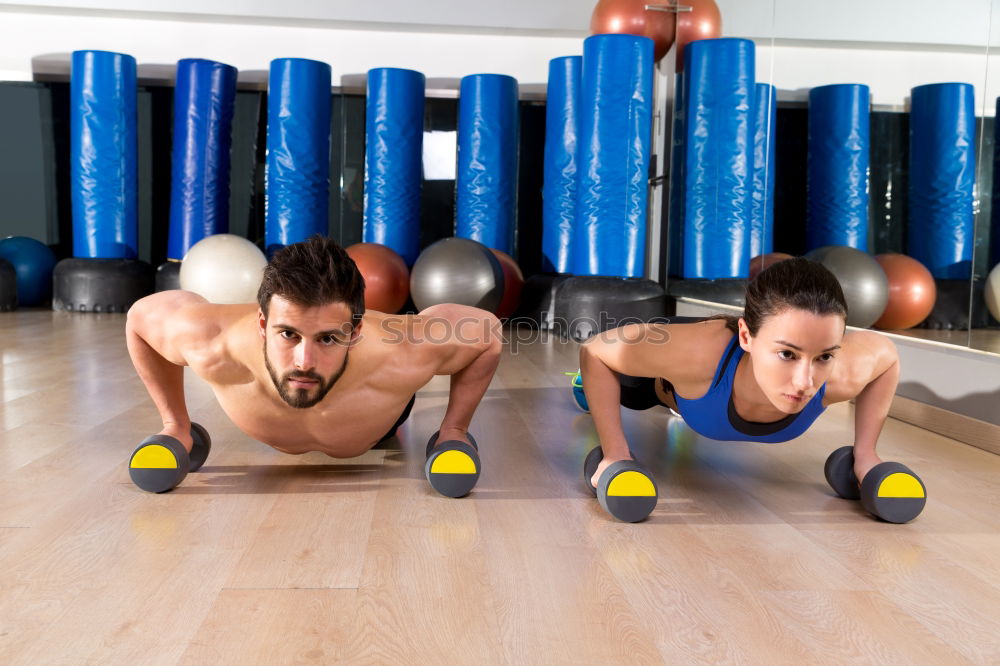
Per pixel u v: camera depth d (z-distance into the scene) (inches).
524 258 264.4
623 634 44.4
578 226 193.9
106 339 167.0
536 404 109.4
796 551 57.4
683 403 67.9
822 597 49.8
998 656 42.8
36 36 243.9
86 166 224.4
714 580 52.0
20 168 250.7
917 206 109.3
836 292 53.9
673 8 205.6
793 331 53.7
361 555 54.9
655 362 65.0
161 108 252.4
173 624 44.5
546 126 227.1
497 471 76.5
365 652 41.8
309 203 230.1
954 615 47.6
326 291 56.3
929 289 104.3
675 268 215.5
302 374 58.6
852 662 41.9
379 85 228.7
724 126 182.5
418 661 41.1
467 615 46.3
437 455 67.1
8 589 48.6
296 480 71.8
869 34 122.3
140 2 235.1
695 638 44.1
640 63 184.5
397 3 241.6
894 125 114.5
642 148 187.9
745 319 57.9
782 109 156.3
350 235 259.3
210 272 199.5
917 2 110.3
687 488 72.3
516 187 235.1
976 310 94.3
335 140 255.6
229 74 229.0
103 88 221.9
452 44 253.9
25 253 238.1
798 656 42.4
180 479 67.4
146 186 255.4
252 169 255.1
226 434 88.0
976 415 91.5
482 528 60.7
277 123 227.5
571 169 217.2
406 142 230.4
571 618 46.3
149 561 53.2
